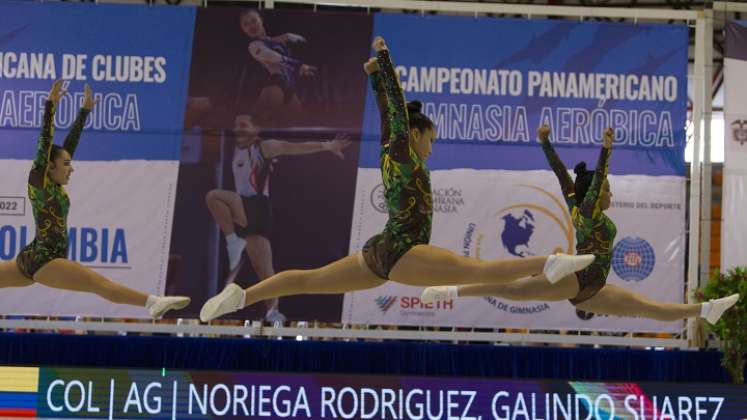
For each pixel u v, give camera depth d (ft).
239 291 21.49
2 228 29.07
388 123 21.18
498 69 30.01
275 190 29.60
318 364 28.89
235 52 29.84
